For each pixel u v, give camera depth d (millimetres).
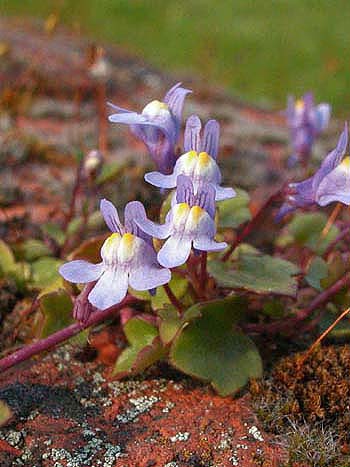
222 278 70
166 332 68
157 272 63
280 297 80
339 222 98
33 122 157
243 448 65
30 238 103
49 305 75
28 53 206
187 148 71
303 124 109
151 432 67
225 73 260
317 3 352
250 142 163
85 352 78
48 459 64
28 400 71
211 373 68
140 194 116
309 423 67
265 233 105
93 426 68
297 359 71
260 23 320
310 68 271
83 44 239
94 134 151
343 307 78
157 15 321
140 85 212
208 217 64
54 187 120
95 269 64
